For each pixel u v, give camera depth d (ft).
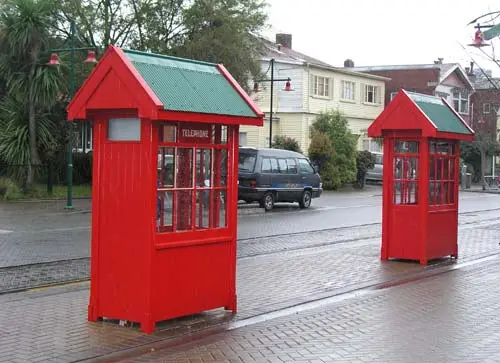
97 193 26.58
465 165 166.40
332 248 50.31
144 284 25.71
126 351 23.59
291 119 144.36
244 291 33.99
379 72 186.91
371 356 23.62
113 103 25.29
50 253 45.68
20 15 87.15
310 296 33.27
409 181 43.47
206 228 27.71
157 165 25.53
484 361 23.13
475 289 35.63
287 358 23.24
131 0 106.42
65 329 26.07
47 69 88.02
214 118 26.48
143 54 26.27
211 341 25.09
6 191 86.38
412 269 41.55
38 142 92.32
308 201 89.04
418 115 41.27
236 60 106.52
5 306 29.86
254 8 111.96
